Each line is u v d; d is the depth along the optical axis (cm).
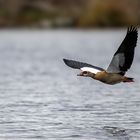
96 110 2500
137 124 2212
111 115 2388
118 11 9944
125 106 2611
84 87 3303
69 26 10806
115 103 2694
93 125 2189
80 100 2783
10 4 11362
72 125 2184
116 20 9962
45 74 4072
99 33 9588
